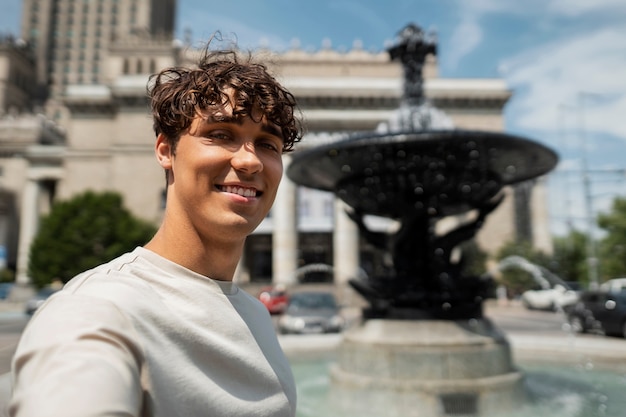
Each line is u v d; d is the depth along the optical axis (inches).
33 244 1722.4
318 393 276.8
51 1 4279.0
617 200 1614.2
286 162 1513.3
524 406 232.8
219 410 39.7
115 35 2586.1
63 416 27.6
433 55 353.1
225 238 48.3
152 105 53.0
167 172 52.4
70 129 2326.5
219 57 60.2
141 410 35.5
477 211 285.0
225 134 49.0
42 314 36.1
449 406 225.0
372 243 289.7
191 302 43.6
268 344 51.4
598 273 1601.9
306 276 2235.5
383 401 231.8
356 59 2544.3
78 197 1780.3
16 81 3966.5
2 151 2886.3
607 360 322.3
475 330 249.8
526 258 1628.9
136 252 47.8
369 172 262.8
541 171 297.1
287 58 2519.7
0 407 83.2
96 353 32.4
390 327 250.7
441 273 262.8
